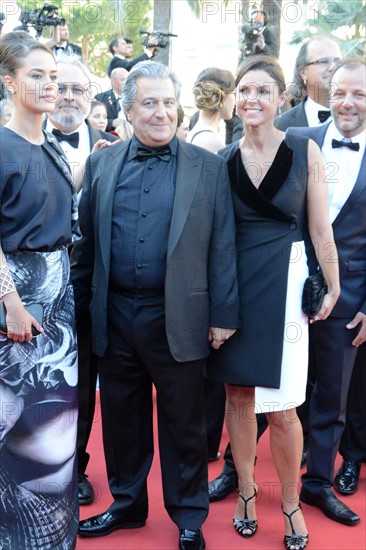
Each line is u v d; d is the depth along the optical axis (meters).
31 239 2.65
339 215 3.40
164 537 3.24
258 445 4.21
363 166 3.39
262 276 3.03
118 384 3.15
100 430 4.40
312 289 3.02
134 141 3.04
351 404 3.73
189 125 5.12
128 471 3.27
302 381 3.06
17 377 2.68
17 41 2.67
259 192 2.98
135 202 2.97
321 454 3.47
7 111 3.48
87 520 3.26
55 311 2.75
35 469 2.76
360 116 3.33
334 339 3.41
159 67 2.94
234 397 3.24
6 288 2.60
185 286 2.94
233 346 3.07
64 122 3.84
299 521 3.15
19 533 2.76
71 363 2.84
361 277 3.43
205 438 3.17
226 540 3.21
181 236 2.91
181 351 2.96
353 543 3.19
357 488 3.73
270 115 2.96
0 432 2.69
